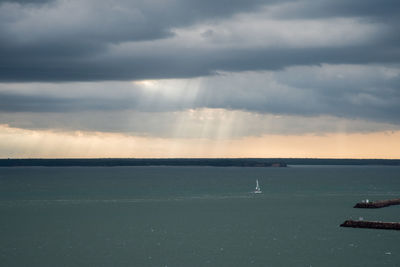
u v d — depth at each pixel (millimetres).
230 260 87000
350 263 84750
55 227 123125
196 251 94188
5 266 83750
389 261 86062
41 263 85500
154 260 87188
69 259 88250
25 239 106625
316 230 116875
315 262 85500
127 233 114125
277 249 95562
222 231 116688
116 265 84000
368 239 104438
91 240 105375
